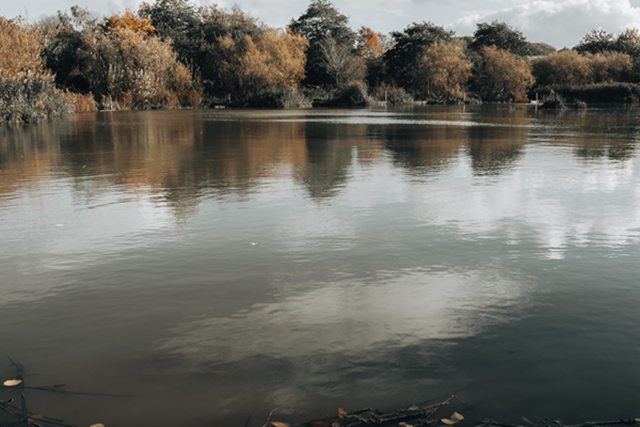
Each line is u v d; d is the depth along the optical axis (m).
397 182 8.73
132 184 8.80
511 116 32.81
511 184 8.45
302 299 3.91
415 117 32.34
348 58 68.81
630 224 5.88
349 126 23.84
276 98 55.84
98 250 5.15
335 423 2.46
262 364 3.01
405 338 3.30
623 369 2.90
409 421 2.48
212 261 4.78
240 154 13.06
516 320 3.52
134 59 50.84
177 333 3.40
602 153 12.60
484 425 2.44
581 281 4.18
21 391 2.77
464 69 68.75
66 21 64.00
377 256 4.86
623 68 68.94
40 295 4.05
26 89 31.56
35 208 7.04
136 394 2.73
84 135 19.67
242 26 68.94
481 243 5.23
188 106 55.41
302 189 8.19
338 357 3.08
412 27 75.44
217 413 2.56
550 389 2.72
